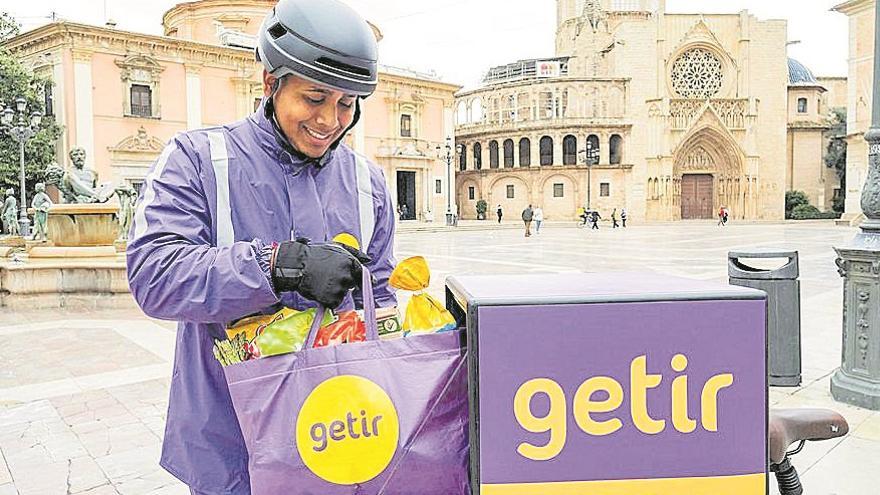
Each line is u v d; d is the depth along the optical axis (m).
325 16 1.29
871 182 4.34
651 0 54.78
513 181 49.19
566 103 48.47
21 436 4.02
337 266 1.18
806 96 52.06
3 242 12.73
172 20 37.22
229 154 1.41
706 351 1.15
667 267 13.52
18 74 26.00
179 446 1.46
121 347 6.52
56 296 9.05
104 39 28.02
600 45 54.59
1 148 25.36
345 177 1.59
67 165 27.45
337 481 1.16
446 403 1.20
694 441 1.15
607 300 1.13
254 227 1.41
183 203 1.34
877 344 4.29
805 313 7.89
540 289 1.27
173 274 1.21
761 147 47.19
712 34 46.75
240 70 31.77
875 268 4.21
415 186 39.75
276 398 1.17
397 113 38.25
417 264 1.29
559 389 1.13
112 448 3.81
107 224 9.98
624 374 1.14
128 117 28.75
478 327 1.12
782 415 1.99
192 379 1.46
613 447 1.14
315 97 1.33
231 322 1.31
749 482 1.17
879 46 4.23
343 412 1.16
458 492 1.20
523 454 1.13
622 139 47.12
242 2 35.22
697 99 46.62
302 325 1.21
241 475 1.43
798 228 34.41
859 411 4.22
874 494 3.06
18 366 5.78
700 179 48.41
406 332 1.29
